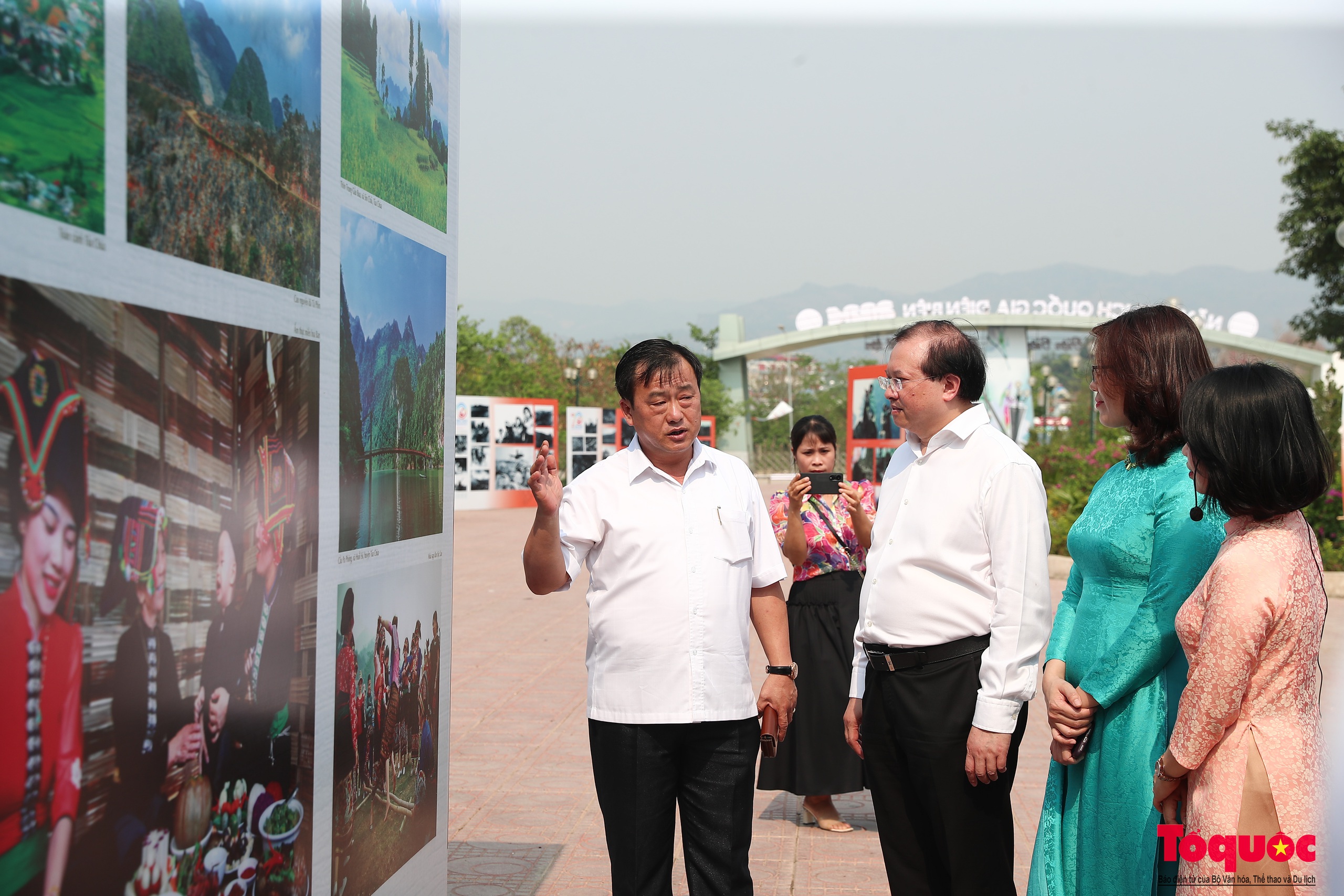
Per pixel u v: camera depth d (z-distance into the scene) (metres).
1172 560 2.26
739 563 2.78
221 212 1.82
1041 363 49.25
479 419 25.25
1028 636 2.54
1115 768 2.32
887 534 2.83
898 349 2.78
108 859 1.54
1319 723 2.04
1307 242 21.25
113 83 1.53
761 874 3.85
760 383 68.56
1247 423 1.99
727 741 2.71
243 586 1.91
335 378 2.30
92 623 1.50
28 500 1.37
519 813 4.50
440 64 2.99
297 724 2.14
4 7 1.33
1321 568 2.07
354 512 2.42
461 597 11.01
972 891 2.65
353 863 2.44
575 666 7.55
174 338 1.68
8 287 1.34
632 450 2.82
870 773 2.88
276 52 2.01
